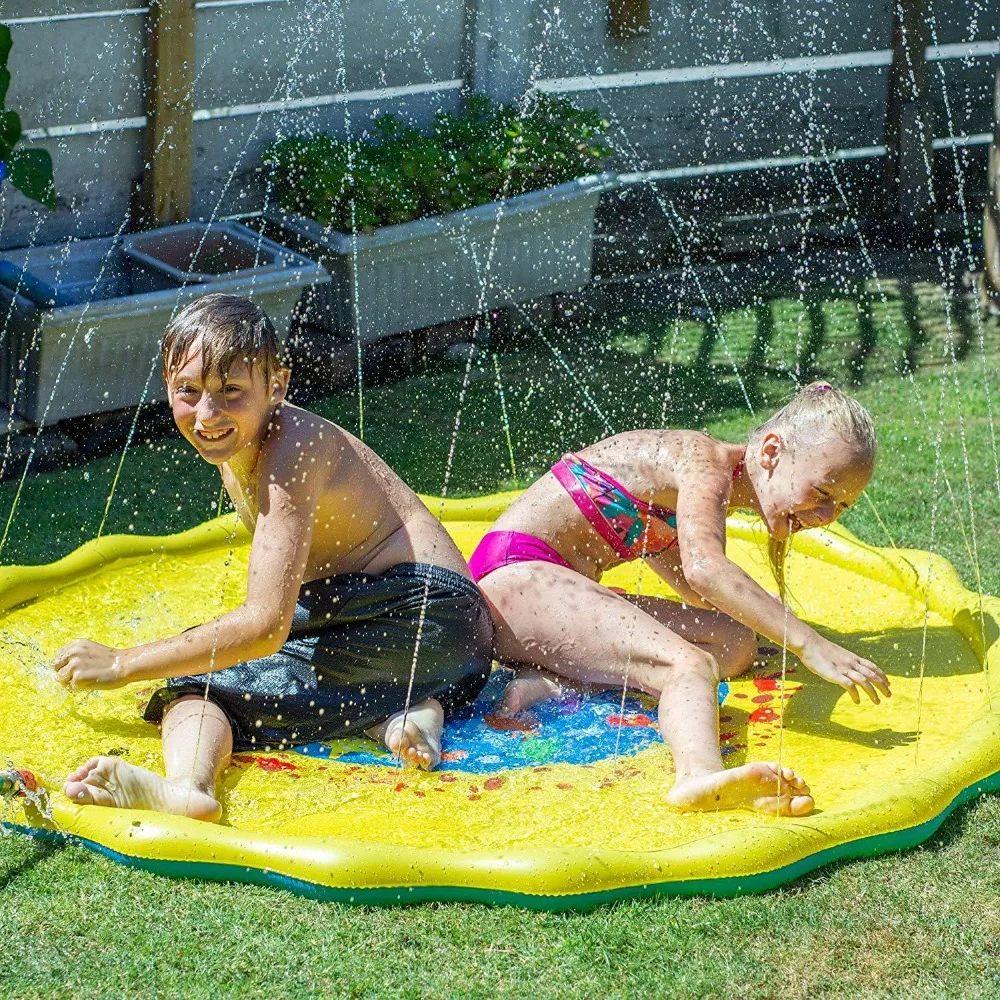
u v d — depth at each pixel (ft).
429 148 20.16
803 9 25.40
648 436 10.98
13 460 16.22
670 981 7.52
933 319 22.36
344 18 20.65
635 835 8.77
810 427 10.28
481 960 7.62
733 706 10.69
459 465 16.70
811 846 8.41
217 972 7.47
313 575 10.01
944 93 27.30
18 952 7.57
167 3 18.30
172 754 9.22
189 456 16.76
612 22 23.39
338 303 19.21
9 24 17.67
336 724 9.85
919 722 10.30
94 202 19.17
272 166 20.34
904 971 7.67
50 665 10.47
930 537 14.66
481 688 10.49
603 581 13.08
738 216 25.61
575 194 21.04
